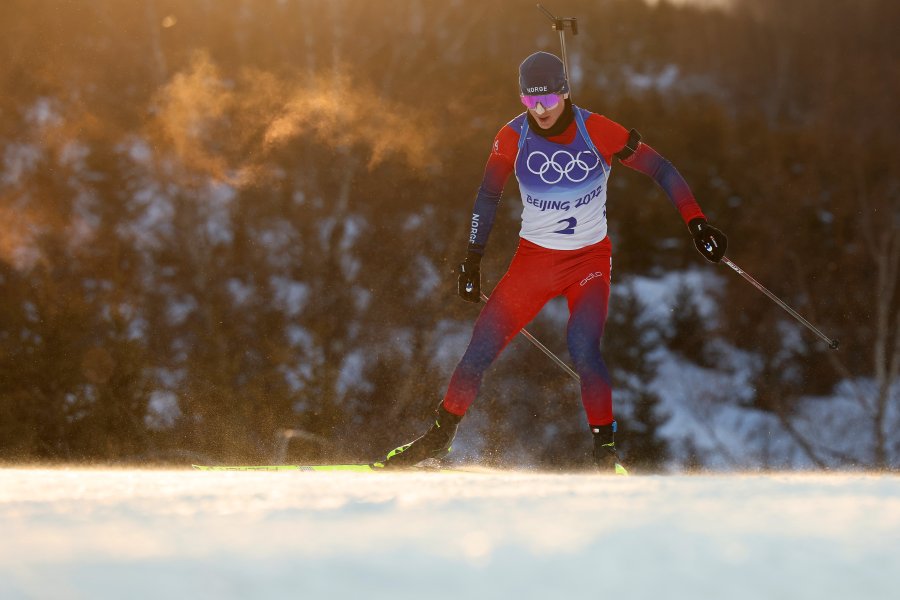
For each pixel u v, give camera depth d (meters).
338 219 79.62
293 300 78.50
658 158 13.02
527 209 12.82
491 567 1.80
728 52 113.62
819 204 91.69
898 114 101.75
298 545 2.04
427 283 79.12
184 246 79.81
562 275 12.63
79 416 62.03
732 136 96.06
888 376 81.50
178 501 3.13
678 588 1.70
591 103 95.88
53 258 77.94
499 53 94.94
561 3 100.69
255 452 65.69
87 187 81.38
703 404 80.00
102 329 68.00
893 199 90.81
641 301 81.81
